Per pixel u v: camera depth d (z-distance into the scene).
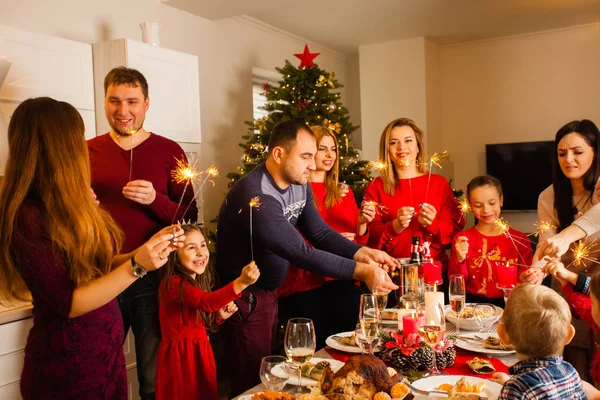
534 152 5.91
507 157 6.04
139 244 2.44
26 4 3.12
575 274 1.96
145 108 2.54
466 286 2.63
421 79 5.93
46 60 2.76
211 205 4.61
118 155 2.48
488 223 2.70
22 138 1.34
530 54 5.96
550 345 1.30
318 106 4.20
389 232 2.82
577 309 1.92
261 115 5.57
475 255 2.66
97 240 1.40
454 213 2.92
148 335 2.44
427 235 2.84
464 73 6.31
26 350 1.41
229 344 2.23
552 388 1.27
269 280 2.23
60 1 3.31
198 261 2.16
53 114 1.36
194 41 4.41
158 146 2.56
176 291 2.08
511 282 2.03
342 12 4.95
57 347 1.37
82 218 1.34
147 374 2.44
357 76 6.78
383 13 5.02
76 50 2.95
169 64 3.35
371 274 1.90
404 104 6.03
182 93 3.46
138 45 3.10
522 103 6.05
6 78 2.56
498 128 6.19
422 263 2.35
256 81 5.49
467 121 6.34
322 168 2.87
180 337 2.09
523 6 4.95
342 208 2.95
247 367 2.19
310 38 5.87
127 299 2.41
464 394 1.35
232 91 4.88
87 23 3.49
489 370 1.60
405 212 2.68
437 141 6.30
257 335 2.19
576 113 5.81
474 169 6.33
